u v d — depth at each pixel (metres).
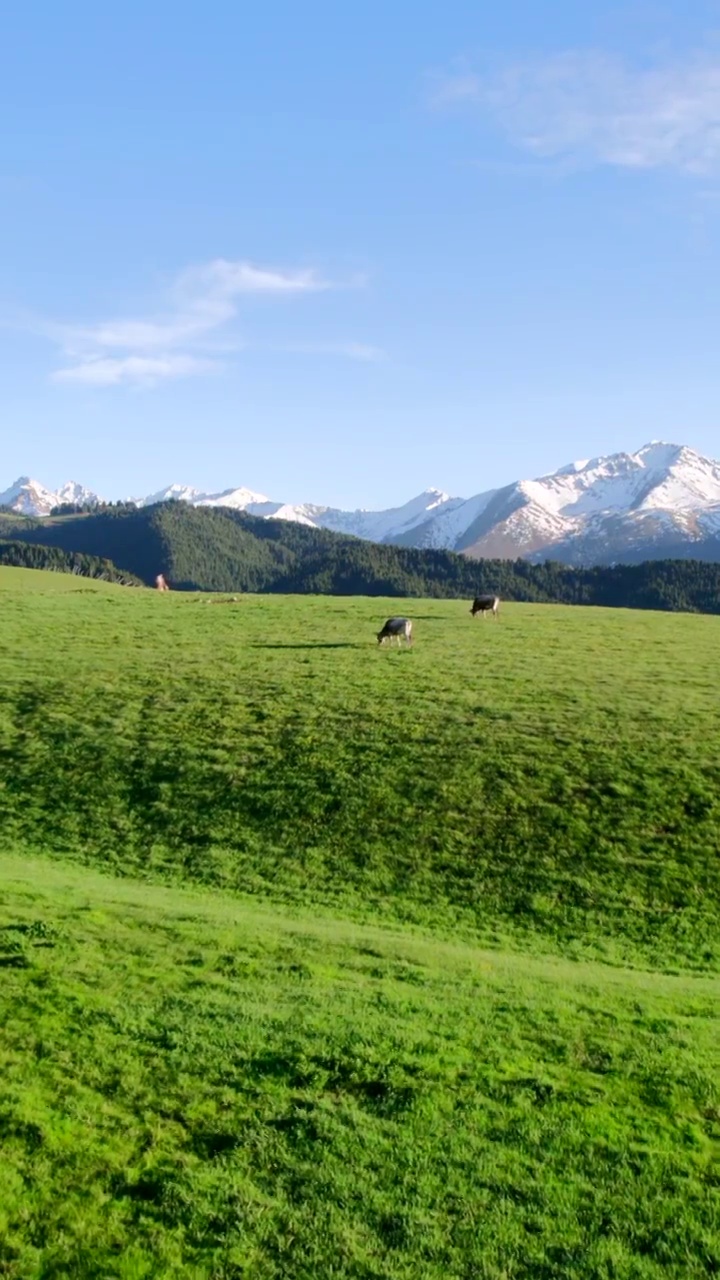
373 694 46.78
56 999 17.94
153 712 44.81
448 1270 11.84
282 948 22.12
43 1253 11.92
